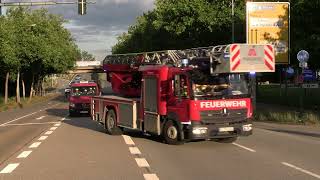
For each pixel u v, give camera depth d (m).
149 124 17.80
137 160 13.41
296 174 11.18
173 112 16.45
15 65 58.34
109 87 23.00
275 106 38.22
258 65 15.91
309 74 61.41
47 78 129.12
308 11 31.53
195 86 15.77
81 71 118.38
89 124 26.92
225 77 16.08
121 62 21.09
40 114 38.75
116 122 20.31
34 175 11.30
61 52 82.56
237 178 10.71
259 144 16.86
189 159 13.58
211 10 43.47
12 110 48.12
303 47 31.81
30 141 18.61
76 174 11.35
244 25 43.03
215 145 16.64
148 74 17.77
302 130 22.12
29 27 68.50
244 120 16.27
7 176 11.20
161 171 11.66
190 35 45.91
